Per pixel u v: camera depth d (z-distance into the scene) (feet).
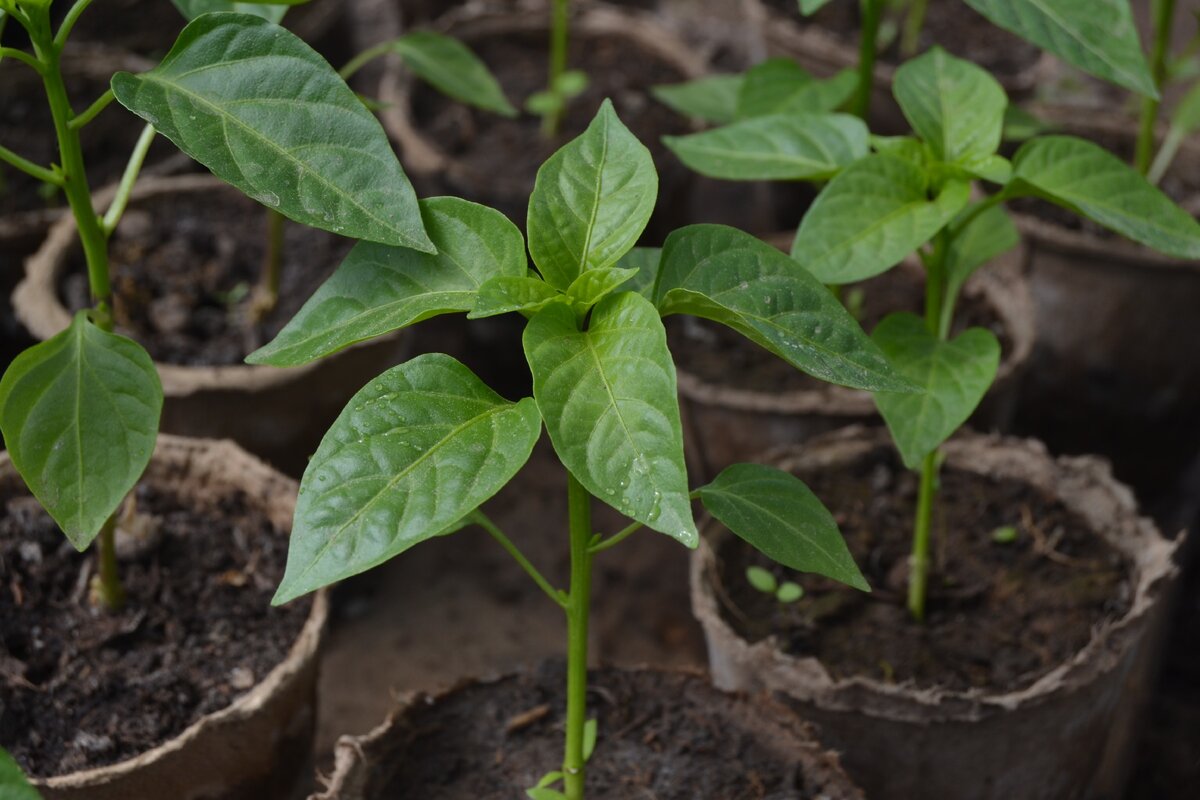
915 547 2.48
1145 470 3.30
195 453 2.56
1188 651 2.83
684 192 3.49
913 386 1.99
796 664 2.39
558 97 3.49
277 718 2.34
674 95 2.94
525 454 1.93
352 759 2.28
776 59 2.69
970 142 2.27
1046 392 3.24
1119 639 2.40
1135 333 3.07
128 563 2.47
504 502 3.26
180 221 3.06
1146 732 2.72
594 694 2.38
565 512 3.25
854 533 2.60
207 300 2.88
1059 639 2.48
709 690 2.39
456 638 2.92
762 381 2.85
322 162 2.00
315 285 2.93
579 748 2.18
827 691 2.37
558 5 3.38
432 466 1.93
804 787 2.30
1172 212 2.21
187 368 2.68
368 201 1.99
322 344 2.00
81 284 2.82
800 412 2.75
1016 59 3.89
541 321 1.95
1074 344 3.14
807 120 2.33
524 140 3.57
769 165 2.32
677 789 2.30
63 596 2.44
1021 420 3.30
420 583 3.05
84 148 3.33
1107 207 2.20
